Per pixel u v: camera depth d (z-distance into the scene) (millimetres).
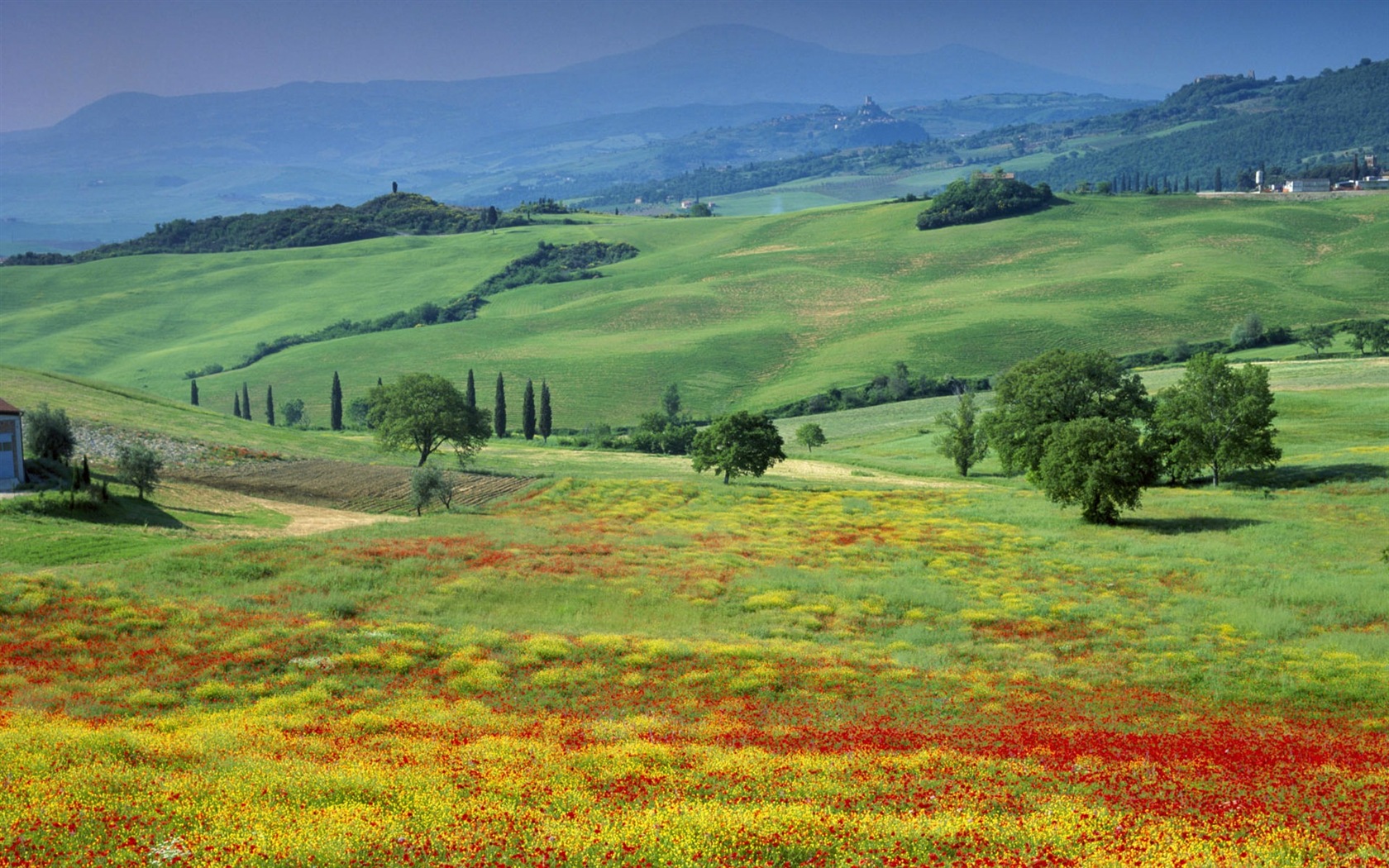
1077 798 22781
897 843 18781
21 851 16859
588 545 66812
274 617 44469
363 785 21578
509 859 17062
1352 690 39281
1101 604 54312
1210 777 25656
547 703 34938
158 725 29719
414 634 42781
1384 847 19453
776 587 56531
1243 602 54531
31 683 34625
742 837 18516
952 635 48375
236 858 16812
